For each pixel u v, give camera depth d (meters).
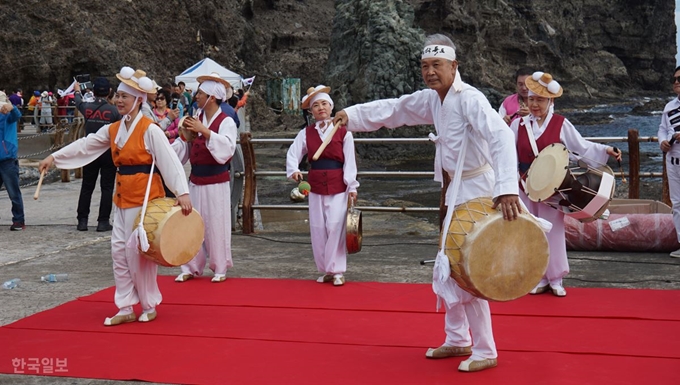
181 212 5.61
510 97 7.36
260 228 10.99
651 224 7.98
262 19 65.19
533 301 6.09
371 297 6.37
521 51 80.06
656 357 4.62
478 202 4.34
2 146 9.97
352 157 6.88
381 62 33.12
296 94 54.88
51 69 43.84
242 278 7.27
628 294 6.29
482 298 4.22
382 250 8.67
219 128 6.90
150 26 49.62
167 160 5.61
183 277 7.12
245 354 4.87
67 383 4.41
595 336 5.10
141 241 5.37
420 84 33.44
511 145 4.16
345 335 5.27
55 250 8.73
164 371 4.55
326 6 70.56
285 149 30.16
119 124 5.72
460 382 4.25
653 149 35.16
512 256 4.22
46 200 13.32
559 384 4.18
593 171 6.03
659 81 110.88
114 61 45.94
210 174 7.00
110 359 4.81
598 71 102.56
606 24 106.88
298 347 5.00
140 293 5.68
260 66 60.25
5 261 8.15
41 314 5.93
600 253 8.13
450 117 4.50
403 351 4.88
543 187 5.97
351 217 6.71
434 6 66.38
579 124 64.44
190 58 51.97
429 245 8.95
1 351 5.01
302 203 15.27
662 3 109.56
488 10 76.94
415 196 17.53
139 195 5.62
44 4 44.25
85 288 6.89
